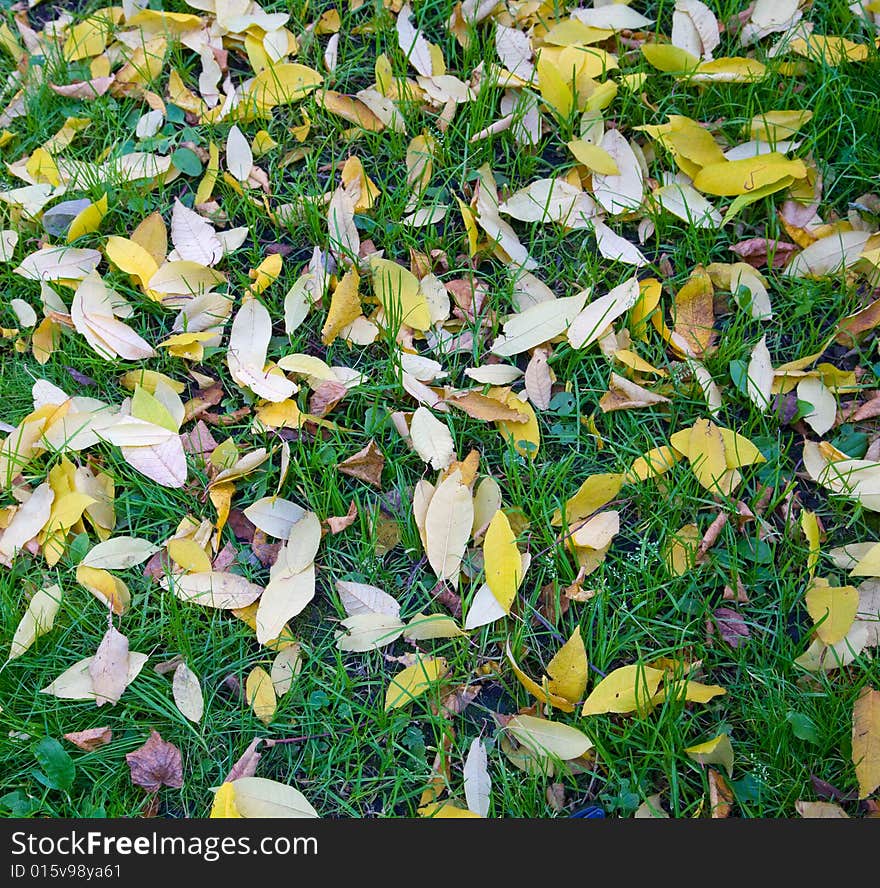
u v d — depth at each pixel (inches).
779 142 53.5
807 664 45.4
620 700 44.4
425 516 47.3
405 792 44.8
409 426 49.2
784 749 44.6
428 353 50.7
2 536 47.5
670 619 46.7
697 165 53.0
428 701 45.4
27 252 53.3
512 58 55.8
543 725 44.2
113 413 49.6
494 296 51.4
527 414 48.9
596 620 46.6
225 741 45.6
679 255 52.1
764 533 47.4
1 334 51.6
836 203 52.9
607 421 49.7
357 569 47.6
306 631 46.9
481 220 52.0
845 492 47.7
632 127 54.7
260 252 52.9
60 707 45.8
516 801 44.1
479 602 45.9
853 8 56.1
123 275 52.3
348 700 45.6
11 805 44.5
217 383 50.4
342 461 49.0
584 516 47.6
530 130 54.7
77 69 57.3
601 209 53.1
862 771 43.6
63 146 55.4
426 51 55.9
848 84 54.3
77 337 51.4
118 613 46.8
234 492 48.8
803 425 49.3
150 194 54.4
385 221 53.2
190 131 55.4
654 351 50.6
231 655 46.6
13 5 59.2
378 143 54.7
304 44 57.0
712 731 45.1
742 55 56.2
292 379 50.3
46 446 48.9
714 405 49.3
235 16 57.2
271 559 47.5
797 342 50.9
